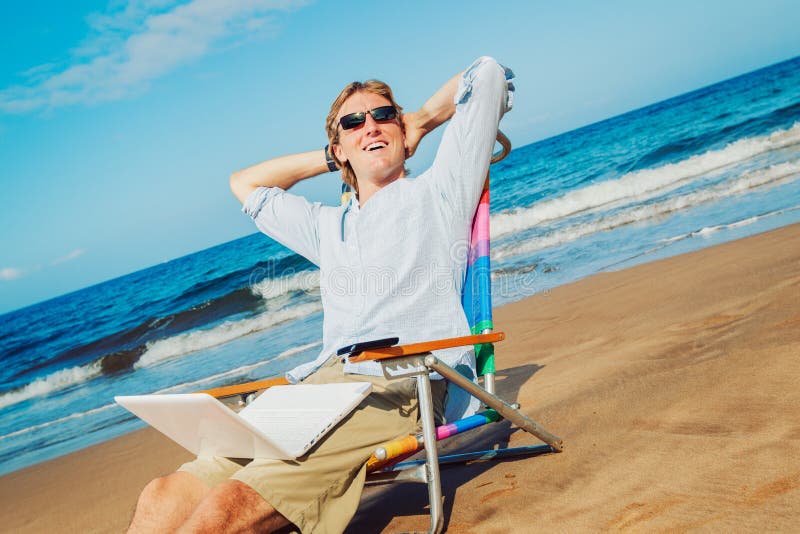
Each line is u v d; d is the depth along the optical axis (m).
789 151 13.17
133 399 1.89
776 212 7.91
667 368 3.24
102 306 23.59
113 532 3.29
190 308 14.54
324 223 2.57
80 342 17.38
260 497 1.72
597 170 20.92
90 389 10.79
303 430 1.83
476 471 2.58
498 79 2.43
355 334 2.33
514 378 3.92
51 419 8.79
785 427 2.20
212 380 7.87
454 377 2.04
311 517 1.79
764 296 4.12
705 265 5.76
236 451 1.86
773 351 2.99
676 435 2.38
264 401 2.14
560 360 4.11
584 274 7.49
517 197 19.91
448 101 2.57
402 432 2.07
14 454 6.75
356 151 2.55
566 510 2.02
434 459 1.95
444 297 2.35
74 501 4.15
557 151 29.58
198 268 24.97
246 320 11.63
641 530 1.78
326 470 1.83
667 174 14.12
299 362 7.36
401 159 2.59
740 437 2.22
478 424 2.22
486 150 2.44
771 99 26.14
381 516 2.38
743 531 1.66
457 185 2.42
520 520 2.04
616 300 5.43
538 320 5.61
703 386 2.81
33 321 26.41
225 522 1.63
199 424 1.80
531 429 2.39
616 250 8.59
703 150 18.91
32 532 3.70
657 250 7.71
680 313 4.35
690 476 2.03
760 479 1.90
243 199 2.80
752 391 2.59
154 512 1.76
